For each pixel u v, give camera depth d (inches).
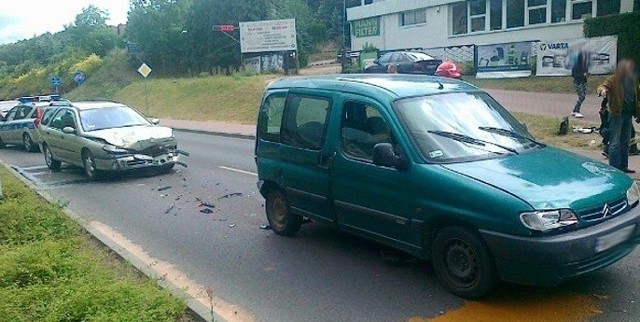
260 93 1221.7
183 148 747.4
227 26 1996.8
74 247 287.7
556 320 194.4
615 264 239.6
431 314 204.7
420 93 249.9
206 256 288.2
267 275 255.1
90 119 543.2
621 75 372.8
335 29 2385.6
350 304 218.2
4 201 379.9
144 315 196.1
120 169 503.8
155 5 2364.7
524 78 1010.1
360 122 251.1
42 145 610.2
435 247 222.4
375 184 239.3
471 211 204.2
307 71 1701.5
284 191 299.4
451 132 236.1
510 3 1291.8
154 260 287.4
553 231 189.9
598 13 1144.8
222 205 398.3
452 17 1444.4
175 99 1448.1
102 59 2556.6
